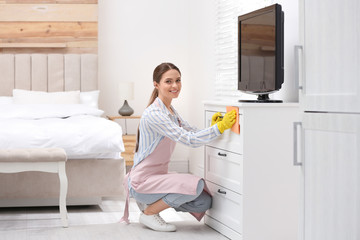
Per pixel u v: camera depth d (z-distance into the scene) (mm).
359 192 1912
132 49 5711
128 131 5715
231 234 3041
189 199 3154
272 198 2953
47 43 5418
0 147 3605
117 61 5684
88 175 3926
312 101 2174
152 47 5742
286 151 2965
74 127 3830
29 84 5340
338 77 2014
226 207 3123
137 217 3695
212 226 3316
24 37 5395
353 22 1914
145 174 3279
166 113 3248
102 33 5645
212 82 5000
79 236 3123
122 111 5352
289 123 2963
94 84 5445
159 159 3291
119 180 3975
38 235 3152
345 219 1986
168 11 5762
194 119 5539
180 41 5793
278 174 2957
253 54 3184
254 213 2926
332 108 2053
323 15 2088
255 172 2918
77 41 5488
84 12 5484
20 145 3639
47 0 5426
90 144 3791
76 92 5188
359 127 1910
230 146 3039
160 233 3188
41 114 4539
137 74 5727
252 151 2908
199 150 5363
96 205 4117
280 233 2977
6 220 3578
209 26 5078
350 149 1960
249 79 3250
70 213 3822
